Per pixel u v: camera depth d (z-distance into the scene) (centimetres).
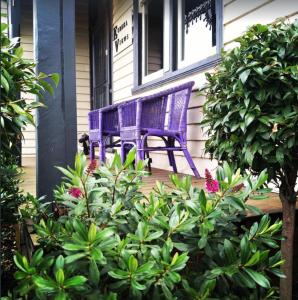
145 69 495
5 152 128
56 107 162
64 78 163
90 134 425
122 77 568
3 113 108
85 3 709
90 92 732
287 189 161
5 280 136
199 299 97
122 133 339
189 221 104
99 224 109
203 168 354
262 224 116
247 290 112
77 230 92
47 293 84
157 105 325
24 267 87
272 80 148
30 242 133
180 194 127
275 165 154
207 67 337
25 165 498
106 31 632
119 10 574
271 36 155
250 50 155
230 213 119
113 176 122
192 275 107
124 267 92
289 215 160
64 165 163
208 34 363
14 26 379
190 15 392
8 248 162
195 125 363
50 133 162
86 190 112
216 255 108
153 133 317
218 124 161
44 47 159
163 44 429
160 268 93
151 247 100
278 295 156
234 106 155
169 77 406
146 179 337
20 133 121
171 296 91
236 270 98
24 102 125
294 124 141
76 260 91
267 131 144
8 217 166
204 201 106
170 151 368
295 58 155
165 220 108
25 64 125
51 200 160
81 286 86
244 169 157
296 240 205
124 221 110
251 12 286
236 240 113
